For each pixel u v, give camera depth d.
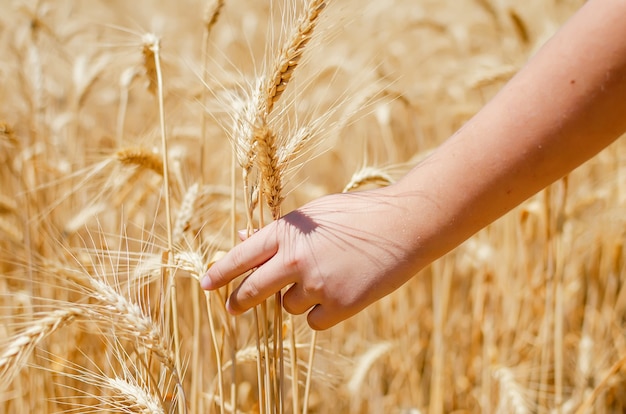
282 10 0.88
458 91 1.94
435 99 2.01
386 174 1.00
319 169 2.10
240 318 1.31
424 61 2.40
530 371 1.32
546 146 0.82
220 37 2.46
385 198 0.86
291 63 0.84
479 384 1.51
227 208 1.28
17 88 1.55
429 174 0.85
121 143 1.21
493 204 0.84
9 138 1.18
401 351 1.51
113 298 0.87
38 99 1.42
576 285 1.56
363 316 1.56
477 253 1.49
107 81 2.05
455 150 0.84
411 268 0.85
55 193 1.33
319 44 0.91
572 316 1.60
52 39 1.60
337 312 0.86
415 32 2.68
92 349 1.19
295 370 0.94
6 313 1.22
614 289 1.56
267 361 0.89
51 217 1.27
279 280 0.86
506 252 1.48
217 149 1.73
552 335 1.34
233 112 0.90
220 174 1.61
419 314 1.66
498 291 1.50
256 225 1.21
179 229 1.00
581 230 1.57
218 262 0.88
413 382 1.44
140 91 1.91
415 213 0.85
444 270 1.61
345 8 0.94
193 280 0.98
